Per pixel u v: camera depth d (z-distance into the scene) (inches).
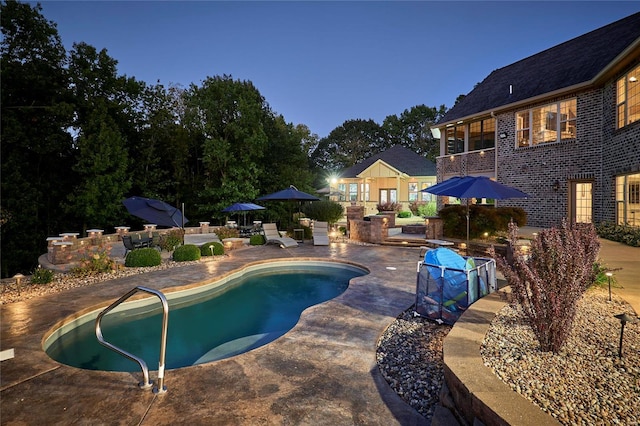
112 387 147.5
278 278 415.2
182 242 556.4
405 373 157.9
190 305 314.5
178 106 1070.4
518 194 380.5
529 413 90.5
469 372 116.0
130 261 407.2
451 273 221.3
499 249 433.7
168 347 225.8
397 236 621.9
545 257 144.5
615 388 109.2
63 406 132.8
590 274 156.2
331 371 161.0
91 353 212.4
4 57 725.3
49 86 757.9
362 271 415.5
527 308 143.6
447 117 822.5
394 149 1379.2
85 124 796.0
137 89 925.2
